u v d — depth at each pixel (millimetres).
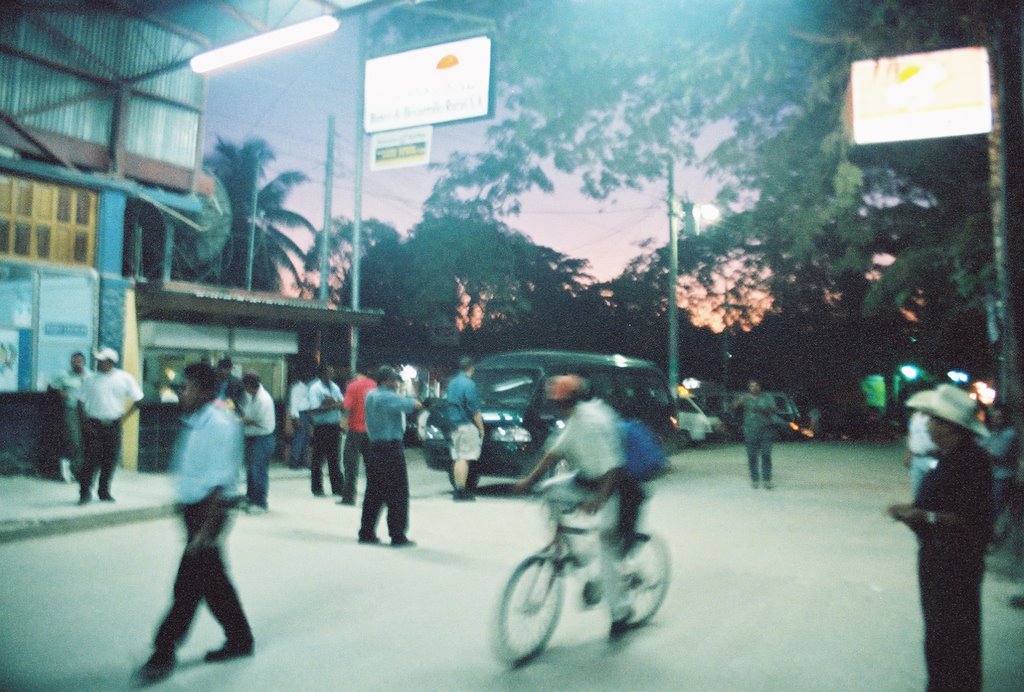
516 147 13945
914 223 13992
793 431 33438
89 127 13836
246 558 8094
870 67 9117
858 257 14133
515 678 5062
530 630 5422
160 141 14891
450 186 14773
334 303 36031
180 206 15000
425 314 30938
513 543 9109
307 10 11539
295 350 17625
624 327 38656
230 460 5098
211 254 22922
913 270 13727
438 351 34594
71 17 13555
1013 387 9031
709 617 6512
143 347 14664
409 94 12375
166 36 14852
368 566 7871
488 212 15047
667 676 5152
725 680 5102
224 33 14789
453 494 12812
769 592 7324
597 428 5660
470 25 12312
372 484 8844
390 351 32719
